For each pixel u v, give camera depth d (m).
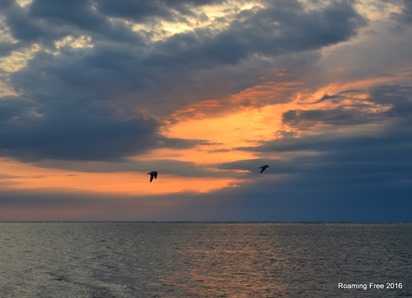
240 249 115.62
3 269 70.62
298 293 52.00
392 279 62.16
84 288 53.69
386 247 121.62
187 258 90.31
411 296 50.59
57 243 138.38
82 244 133.62
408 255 96.81
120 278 61.66
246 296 50.12
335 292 52.69
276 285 57.09
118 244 134.00
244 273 68.00
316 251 108.88
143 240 157.25
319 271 70.75
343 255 97.56
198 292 52.09
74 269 71.31
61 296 48.97
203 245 130.88
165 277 63.03
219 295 50.53
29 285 55.28
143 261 84.25
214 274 66.56
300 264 80.38
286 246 127.38
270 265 78.69
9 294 49.75
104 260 85.81
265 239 168.38
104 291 51.97
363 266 77.31
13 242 143.00
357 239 166.25
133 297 49.00
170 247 122.00
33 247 120.38
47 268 72.31
